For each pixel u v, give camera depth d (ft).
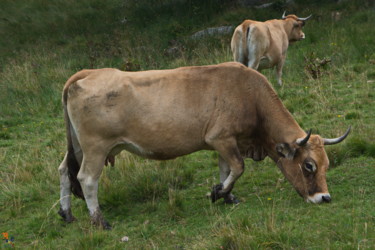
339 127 26.76
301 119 29.12
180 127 19.21
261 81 19.99
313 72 37.32
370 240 15.02
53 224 20.81
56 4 70.64
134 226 19.65
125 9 66.54
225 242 15.79
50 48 56.39
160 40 55.01
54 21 65.46
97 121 18.89
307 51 43.60
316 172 18.75
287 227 16.39
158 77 19.49
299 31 41.11
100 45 54.70
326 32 48.52
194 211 20.25
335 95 32.94
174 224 19.21
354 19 51.80
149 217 20.27
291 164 19.40
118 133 19.15
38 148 30.22
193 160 26.30
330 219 16.93
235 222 17.52
